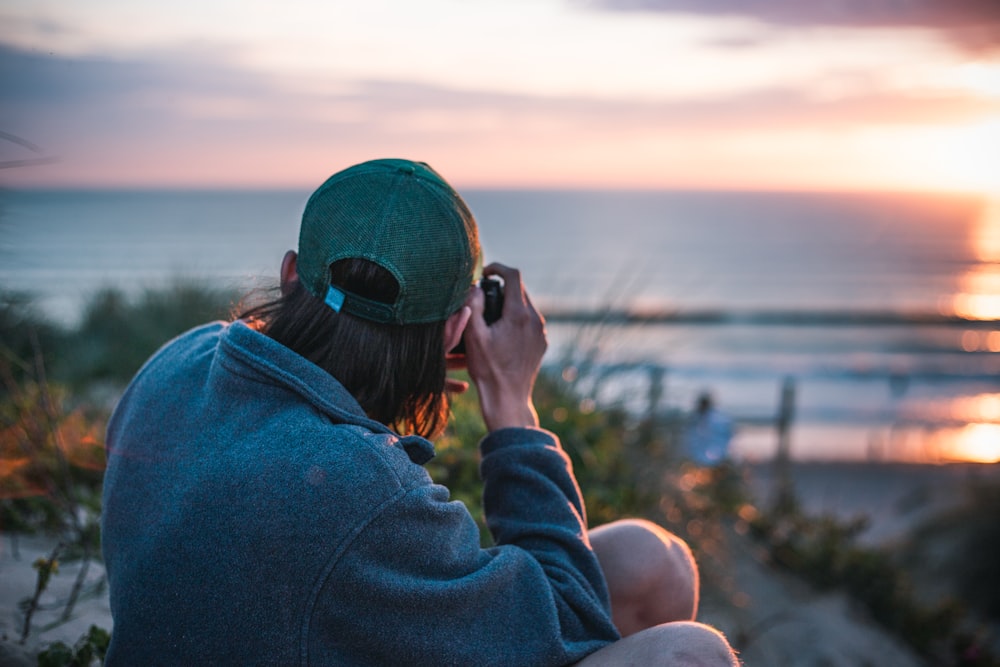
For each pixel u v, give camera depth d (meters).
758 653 3.99
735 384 24.39
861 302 61.72
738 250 114.12
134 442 1.21
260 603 1.03
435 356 1.24
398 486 1.06
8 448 2.41
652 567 1.52
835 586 5.48
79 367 5.27
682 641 1.21
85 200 189.75
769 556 5.65
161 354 1.36
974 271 87.62
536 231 149.38
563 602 1.22
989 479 10.50
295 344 1.18
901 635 5.16
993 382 26.08
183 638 1.05
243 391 1.13
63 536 2.35
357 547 1.03
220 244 91.12
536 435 1.41
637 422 4.65
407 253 1.15
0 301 2.36
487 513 1.40
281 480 1.04
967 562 8.09
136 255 71.38
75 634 1.84
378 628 1.06
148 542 1.10
